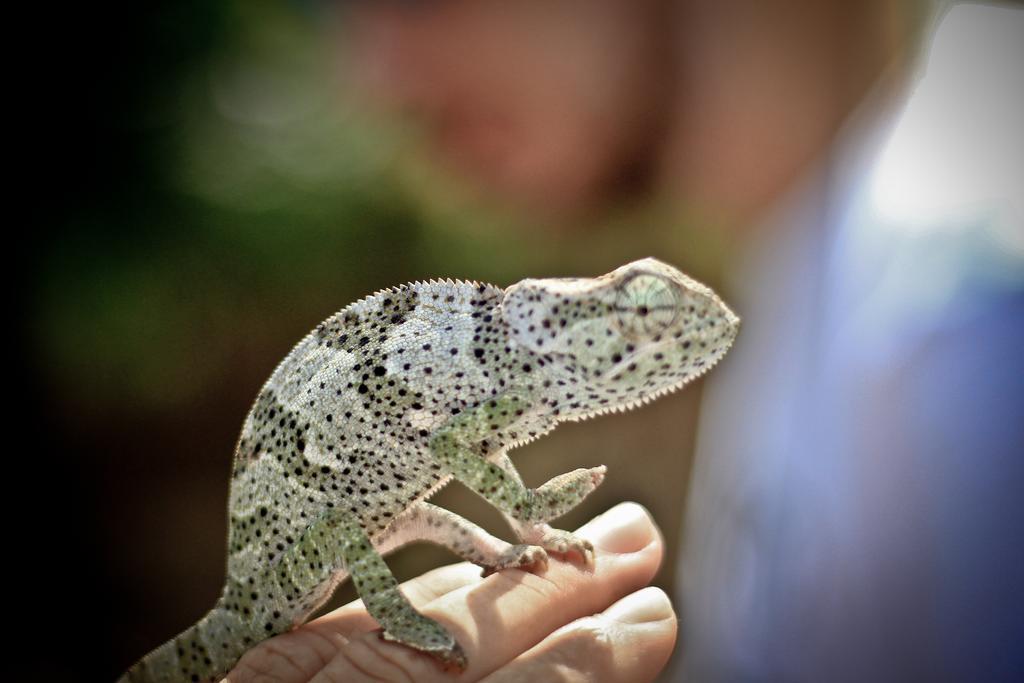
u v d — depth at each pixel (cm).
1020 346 44
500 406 46
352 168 92
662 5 50
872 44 49
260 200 96
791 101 50
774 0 49
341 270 94
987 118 46
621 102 51
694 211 53
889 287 46
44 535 87
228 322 95
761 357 52
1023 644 44
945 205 45
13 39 95
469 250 80
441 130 59
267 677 46
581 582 46
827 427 48
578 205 60
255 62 97
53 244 95
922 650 45
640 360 45
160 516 90
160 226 97
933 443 44
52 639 79
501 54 52
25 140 96
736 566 51
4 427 90
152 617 82
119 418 93
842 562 47
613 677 45
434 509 48
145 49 98
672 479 73
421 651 45
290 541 46
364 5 53
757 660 50
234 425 94
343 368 47
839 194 49
